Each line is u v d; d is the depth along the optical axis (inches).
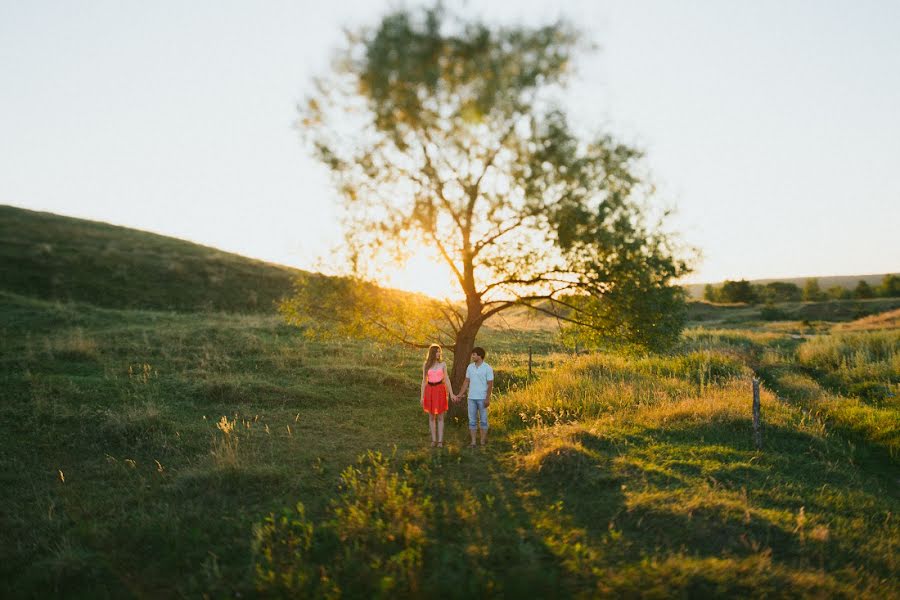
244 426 381.4
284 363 568.1
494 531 210.5
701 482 257.6
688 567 177.9
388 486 250.8
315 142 327.3
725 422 356.5
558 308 417.4
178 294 1054.4
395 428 386.6
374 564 186.4
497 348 804.6
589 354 694.5
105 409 393.7
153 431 356.5
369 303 377.4
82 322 729.6
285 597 174.4
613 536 204.5
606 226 310.2
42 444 337.4
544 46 270.1
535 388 475.5
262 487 267.4
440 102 284.2
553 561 189.8
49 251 1097.4
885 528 222.8
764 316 2298.2
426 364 336.5
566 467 269.4
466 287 381.1
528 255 354.9
